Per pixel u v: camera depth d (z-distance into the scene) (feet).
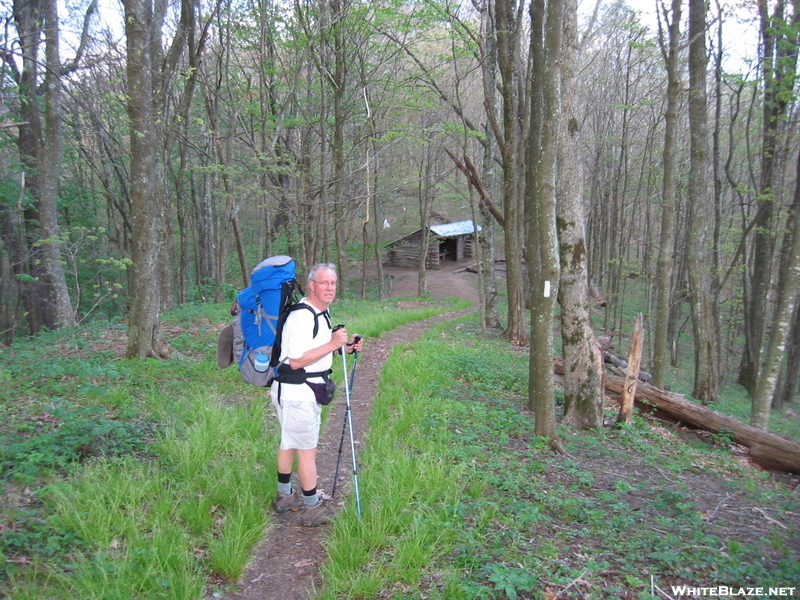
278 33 56.39
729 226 64.18
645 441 22.38
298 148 68.64
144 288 28.45
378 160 73.61
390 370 27.84
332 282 12.70
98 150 67.92
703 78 37.19
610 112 79.77
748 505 16.42
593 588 10.39
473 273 122.42
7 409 18.84
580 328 22.68
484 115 89.61
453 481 14.42
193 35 48.80
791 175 65.16
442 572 10.69
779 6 37.27
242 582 10.95
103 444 15.60
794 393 58.29
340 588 10.45
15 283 54.03
